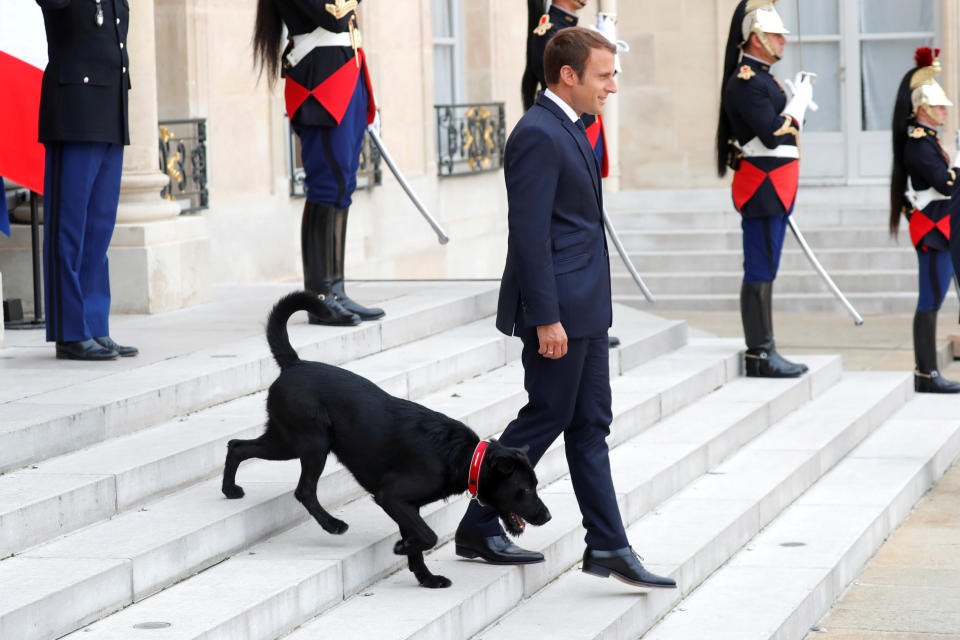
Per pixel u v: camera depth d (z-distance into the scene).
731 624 5.53
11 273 8.66
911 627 5.90
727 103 9.26
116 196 6.87
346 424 4.94
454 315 8.66
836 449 8.35
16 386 6.02
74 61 6.55
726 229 16.61
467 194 12.23
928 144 10.04
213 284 10.38
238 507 5.12
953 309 15.09
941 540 7.23
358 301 8.62
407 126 11.94
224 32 10.99
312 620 4.71
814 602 5.97
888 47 18.25
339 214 7.74
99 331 6.84
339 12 7.66
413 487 4.83
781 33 9.12
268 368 6.84
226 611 4.36
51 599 4.11
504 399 7.08
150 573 4.57
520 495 4.73
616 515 5.29
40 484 4.89
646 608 5.46
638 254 16.27
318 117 7.68
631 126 18.80
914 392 10.65
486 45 13.66
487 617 5.10
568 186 5.03
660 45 18.56
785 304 15.49
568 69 5.03
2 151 7.60
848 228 15.99
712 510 6.71
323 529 5.18
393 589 5.05
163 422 5.99
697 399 8.73
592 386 5.20
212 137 10.85
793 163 9.23
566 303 5.03
